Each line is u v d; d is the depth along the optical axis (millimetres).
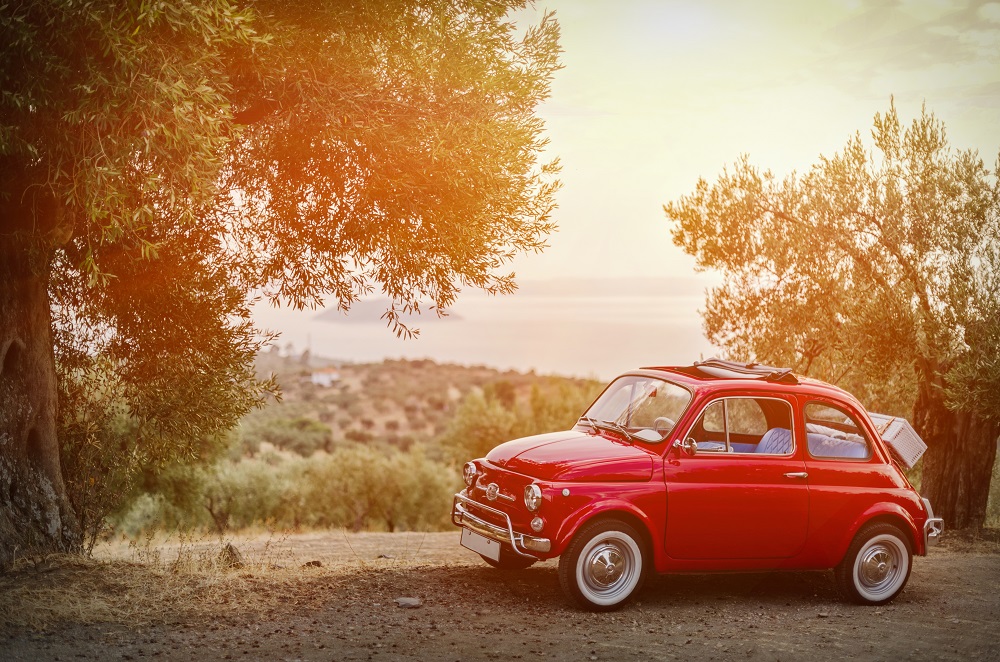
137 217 6059
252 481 35969
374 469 42094
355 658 5539
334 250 8961
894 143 12133
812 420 7363
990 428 11664
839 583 7312
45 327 8086
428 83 7820
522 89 8156
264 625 6215
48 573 7195
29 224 7477
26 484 7762
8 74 6105
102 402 9859
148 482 24016
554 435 7617
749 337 13273
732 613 6887
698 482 6797
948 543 10742
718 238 13344
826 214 12336
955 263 11430
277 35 6812
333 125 7219
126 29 5711
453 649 5758
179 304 9406
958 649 6059
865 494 7238
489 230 8719
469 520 7273
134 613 6359
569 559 6590
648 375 7719
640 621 6527
